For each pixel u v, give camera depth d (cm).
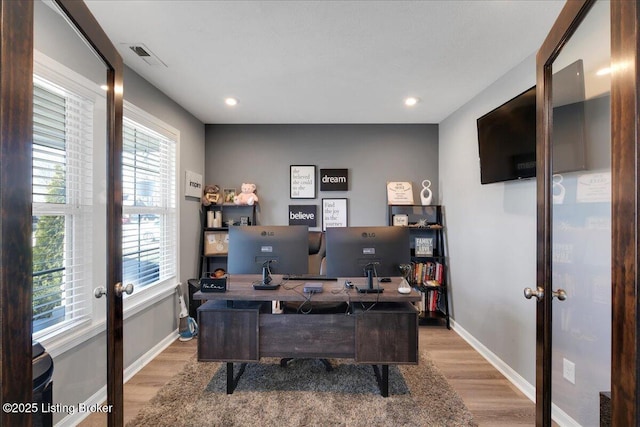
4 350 68
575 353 149
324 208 359
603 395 109
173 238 281
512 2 147
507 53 195
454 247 308
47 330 146
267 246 183
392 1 146
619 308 73
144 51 192
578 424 147
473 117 270
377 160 358
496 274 233
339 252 183
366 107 298
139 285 234
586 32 111
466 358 242
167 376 212
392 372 216
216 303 190
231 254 185
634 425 69
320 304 217
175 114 282
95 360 171
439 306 332
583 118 133
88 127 165
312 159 360
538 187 132
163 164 270
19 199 72
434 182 355
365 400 183
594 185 135
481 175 238
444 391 194
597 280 137
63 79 150
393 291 183
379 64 210
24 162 73
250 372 214
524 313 201
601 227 133
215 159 358
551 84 127
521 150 196
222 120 343
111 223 134
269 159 359
